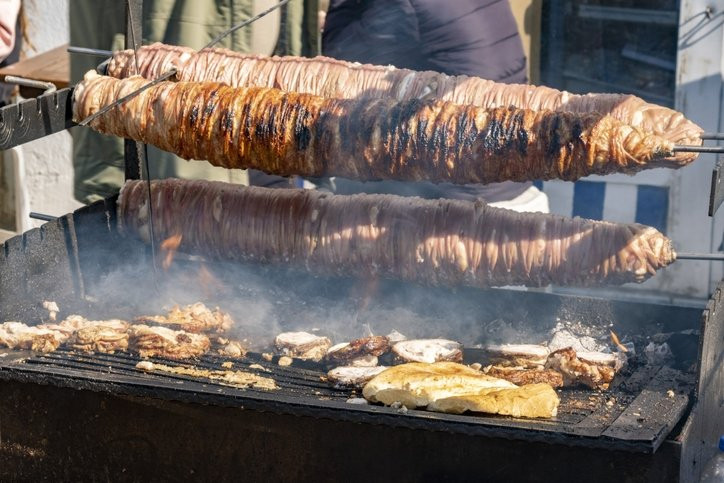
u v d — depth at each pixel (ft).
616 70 19.56
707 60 18.44
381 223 11.71
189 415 10.32
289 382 10.73
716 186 9.10
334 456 10.01
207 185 12.91
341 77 11.91
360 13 15.23
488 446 9.57
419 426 9.21
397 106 10.54
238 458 10.28
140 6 12.71
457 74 15.05
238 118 10.81
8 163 17.16
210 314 12.15
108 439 10.67
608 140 9.79
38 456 10.96
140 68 12.25
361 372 10.56
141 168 13.70
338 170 10.83
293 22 15.42
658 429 8.98
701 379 9.72
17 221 17.37
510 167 10.19
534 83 19.94
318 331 12.25
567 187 19.75
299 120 10.69
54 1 21.36
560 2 19.43
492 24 15.05
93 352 11.39
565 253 11.04
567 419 9.62
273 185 15.92
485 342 12.09
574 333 12.13
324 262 12.10
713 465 10.59
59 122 11.46
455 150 10.23
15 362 10.84
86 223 13.20
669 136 10.33
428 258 11.50
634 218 19.51
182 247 12.95
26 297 12.45
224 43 14.65
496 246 11.27
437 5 14.65
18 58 19.95
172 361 11.19
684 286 19.45
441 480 9.79
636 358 11.37
